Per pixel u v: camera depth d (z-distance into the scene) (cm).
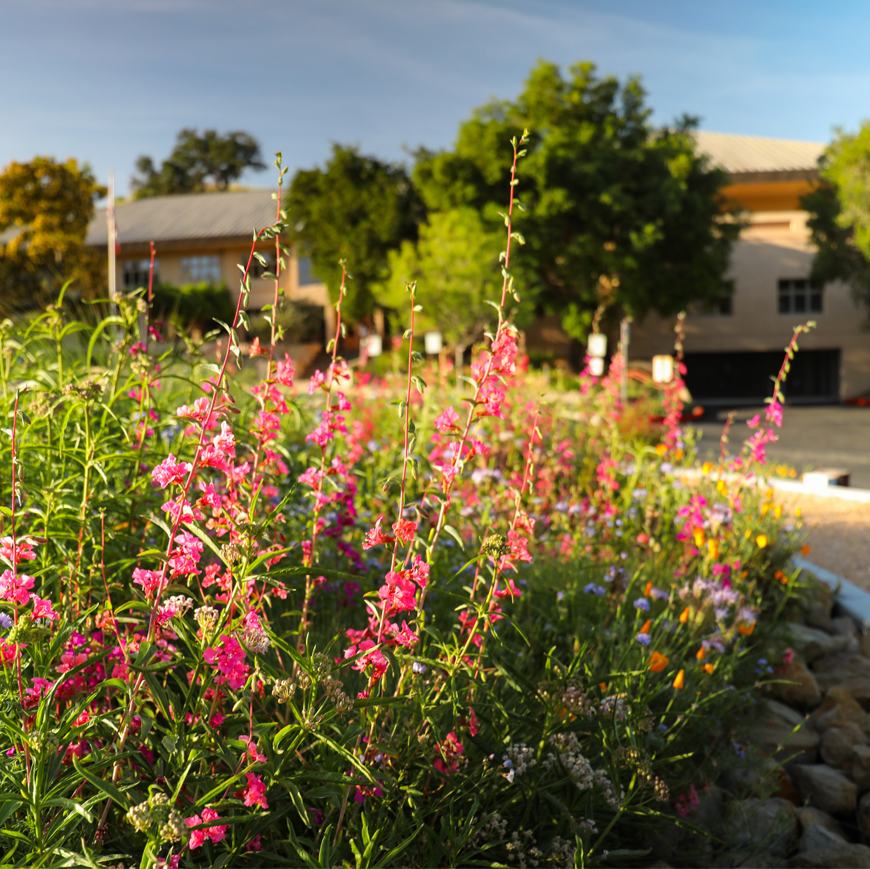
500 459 632
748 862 279
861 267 3080
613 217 2666
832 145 2972
